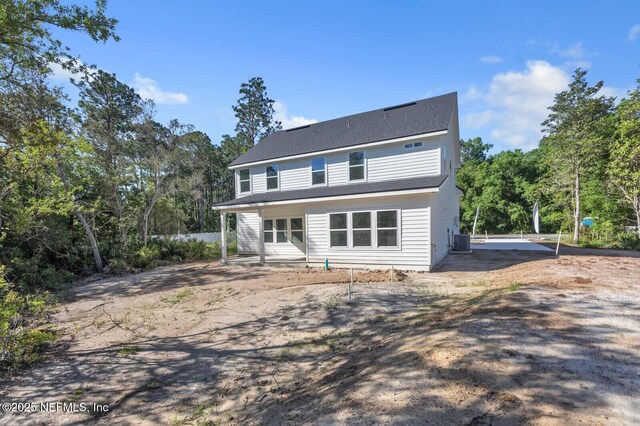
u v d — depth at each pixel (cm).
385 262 1165
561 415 220
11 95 916
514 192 3453
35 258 1153
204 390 409
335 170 1484
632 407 228
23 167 920
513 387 261
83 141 1273
